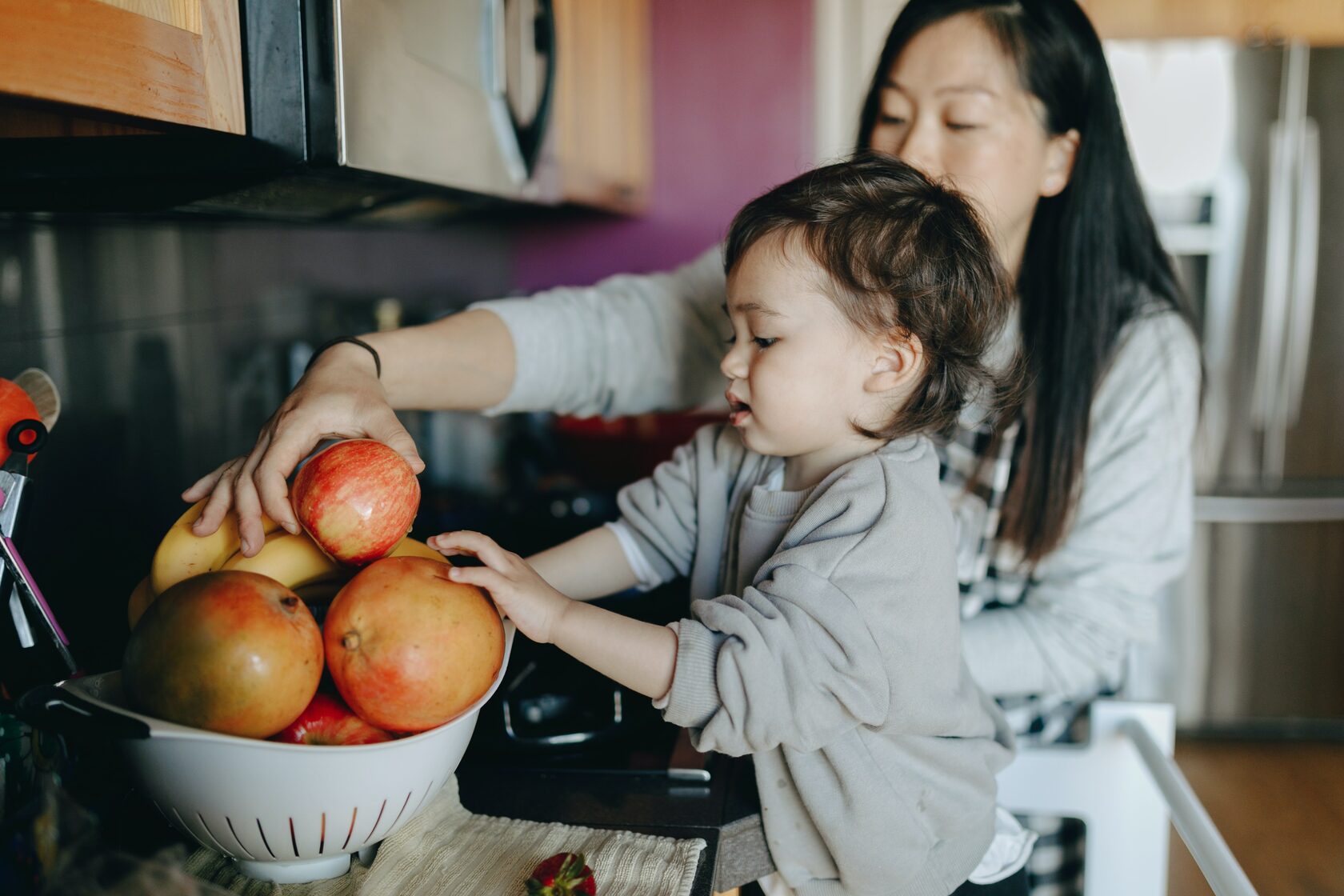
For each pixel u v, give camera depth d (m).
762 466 0.91
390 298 1.96
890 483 0.77
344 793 0.56
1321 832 2.37
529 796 0.82
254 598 0.55
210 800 0.56
